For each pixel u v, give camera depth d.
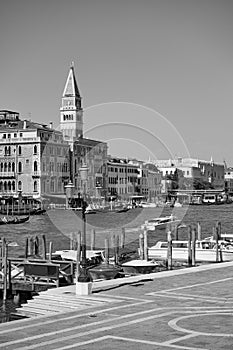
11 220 89.19
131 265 32.16
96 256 37.00
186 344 14.10
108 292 21.42
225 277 25.27
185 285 22.98
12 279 30.06
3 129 126.62
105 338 14.80
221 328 15.65
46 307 19.92
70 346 14.12
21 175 119.75
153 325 16.11
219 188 170.62
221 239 47.78
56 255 36.72
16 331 15.72
